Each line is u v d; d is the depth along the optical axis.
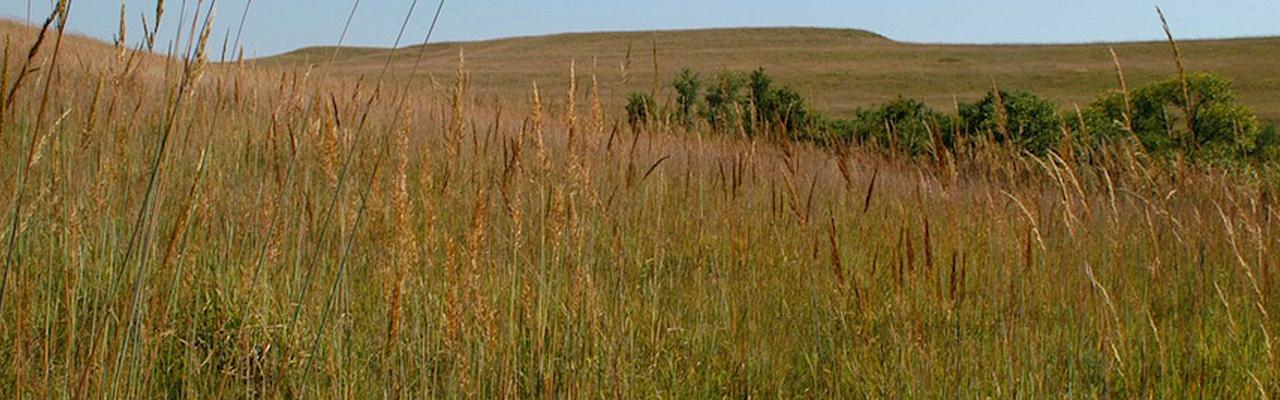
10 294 2.88
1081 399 3.47
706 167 6.36
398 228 2.69
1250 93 50.53
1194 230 4.52
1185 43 70.56
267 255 3.36
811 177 6.44
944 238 4.59
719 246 5.13
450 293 2.79
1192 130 4.80
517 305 3.45
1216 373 3.71
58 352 2.98
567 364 3.27
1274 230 4.52
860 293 3.82
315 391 3.10
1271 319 3.97
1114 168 4.52
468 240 2.85
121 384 2.40
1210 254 4.45
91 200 3.39
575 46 85.81
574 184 3.38
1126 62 62.25
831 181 6.54
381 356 3.16
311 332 3.30
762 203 5.46
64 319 3.09
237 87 4.61
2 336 2.91
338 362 3.05
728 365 3.90
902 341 3.58
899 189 5.91
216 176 4.16
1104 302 3.51
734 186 4.96
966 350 3.70
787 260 4.63
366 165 4.09
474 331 3.03
